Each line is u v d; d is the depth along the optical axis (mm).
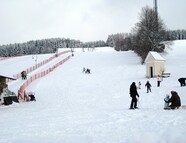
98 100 34969
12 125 16906
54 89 48781
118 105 28797
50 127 15039
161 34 80500
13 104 35969
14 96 37375
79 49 171875
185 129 10742
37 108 29984
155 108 22109
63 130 13742
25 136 12641
